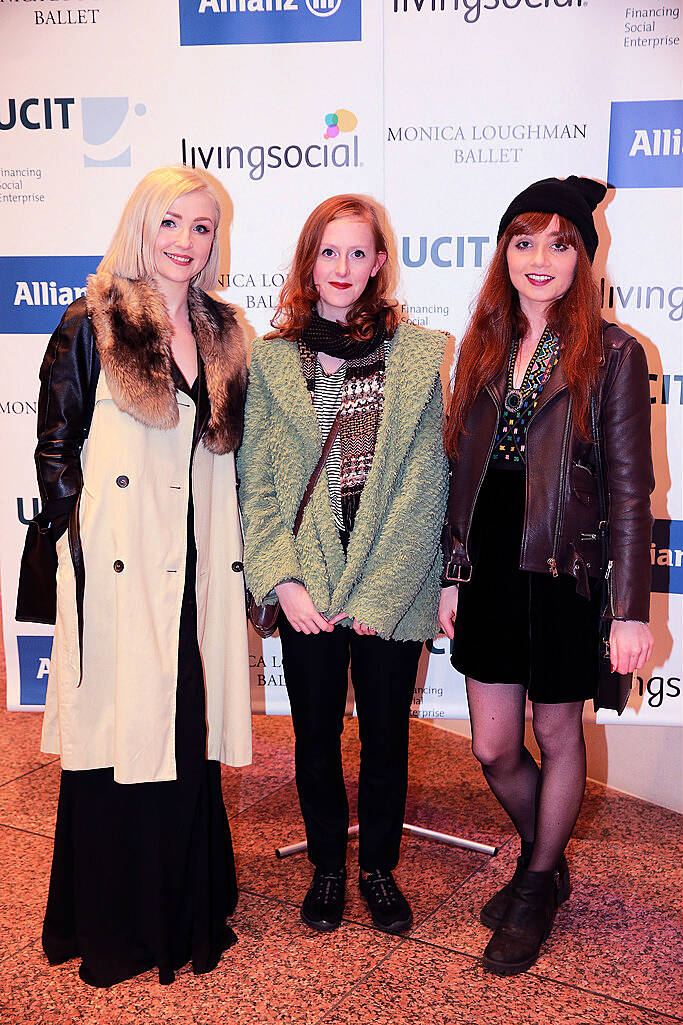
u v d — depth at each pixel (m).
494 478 1.88
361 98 2.49
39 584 1.82
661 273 2.50
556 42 2.41
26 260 2.63
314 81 2.49
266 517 1.92
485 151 2.49
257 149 2.54
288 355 1.92
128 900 1.93
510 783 2.06
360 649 1.97
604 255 2.50
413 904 2.23
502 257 1.86
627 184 2.47
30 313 2.66
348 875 2.35
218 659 1.97
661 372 2.55
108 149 2.56
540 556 1.80
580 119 2.45
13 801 2.77
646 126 2.43
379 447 1.86
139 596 1.79
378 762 2.03
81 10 2.49
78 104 2.54
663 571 2.63
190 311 1.88
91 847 1.88
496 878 2.34
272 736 3.28
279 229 2.59
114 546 1.79
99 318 1.73
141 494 1.78
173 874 1.94
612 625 1.82
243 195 2.57
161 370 1.73
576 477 1.79
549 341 1.83
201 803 1.94
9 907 2.22
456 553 1.92
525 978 1.96
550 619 1.83
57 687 1.89
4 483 2.75
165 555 1.82
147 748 1.82
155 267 1.78
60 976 1.97
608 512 1.80
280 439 1.91
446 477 1.95
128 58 2.51
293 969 1.99
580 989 1.92
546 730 1.93
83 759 1.84
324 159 2.54
